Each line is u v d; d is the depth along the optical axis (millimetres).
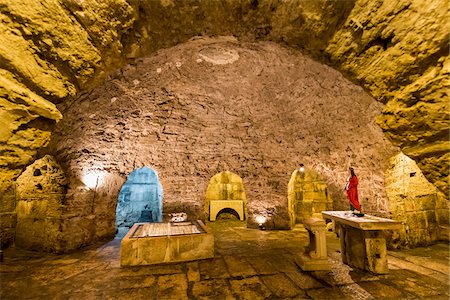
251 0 2662
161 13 2688
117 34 2576
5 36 1996
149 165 6391
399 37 2436
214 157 7047
